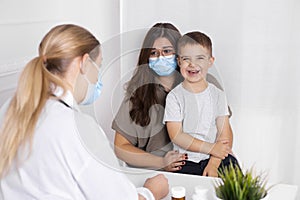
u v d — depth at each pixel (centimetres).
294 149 219
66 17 191
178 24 225
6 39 155
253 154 225
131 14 232
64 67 114
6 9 154
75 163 110
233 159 181
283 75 214
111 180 113
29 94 110
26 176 111
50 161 108
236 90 221
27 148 110
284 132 219
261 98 219
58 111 111
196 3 221
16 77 162
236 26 216
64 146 108
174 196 128
